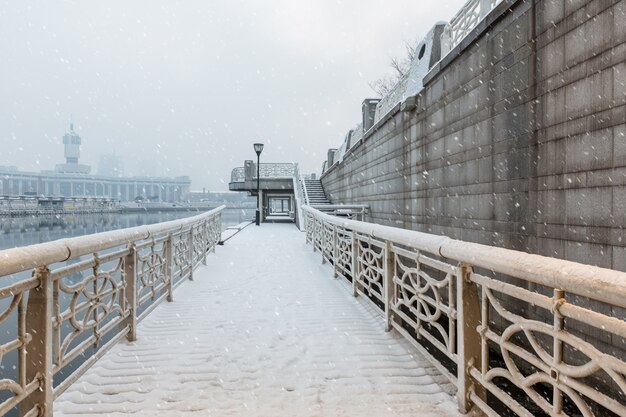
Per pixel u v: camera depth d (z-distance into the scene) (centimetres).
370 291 509
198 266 855
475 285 262
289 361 348
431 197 739
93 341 312
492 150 512
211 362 345
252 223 2575
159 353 366
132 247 402
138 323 450
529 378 198
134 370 328
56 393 256
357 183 1548
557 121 386
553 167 391
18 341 215
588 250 342
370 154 1312
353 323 459
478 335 261
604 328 149
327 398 282
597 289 151
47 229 3284
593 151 339
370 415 259
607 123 323
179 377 315
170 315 493
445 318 551
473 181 566
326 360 351
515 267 198
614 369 145
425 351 335
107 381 307
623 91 308
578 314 162
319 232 1048
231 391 292
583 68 351
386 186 1094
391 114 1015
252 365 339
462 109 603
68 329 630
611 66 320
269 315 493
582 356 348
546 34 403
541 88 411
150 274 479
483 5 578
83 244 280
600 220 330
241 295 599
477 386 259
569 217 367
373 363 344
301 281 706
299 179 2578
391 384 305
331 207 1355
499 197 494
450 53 629
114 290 352
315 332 427
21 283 219
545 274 178
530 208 430
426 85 762
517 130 455
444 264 290
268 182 2717
